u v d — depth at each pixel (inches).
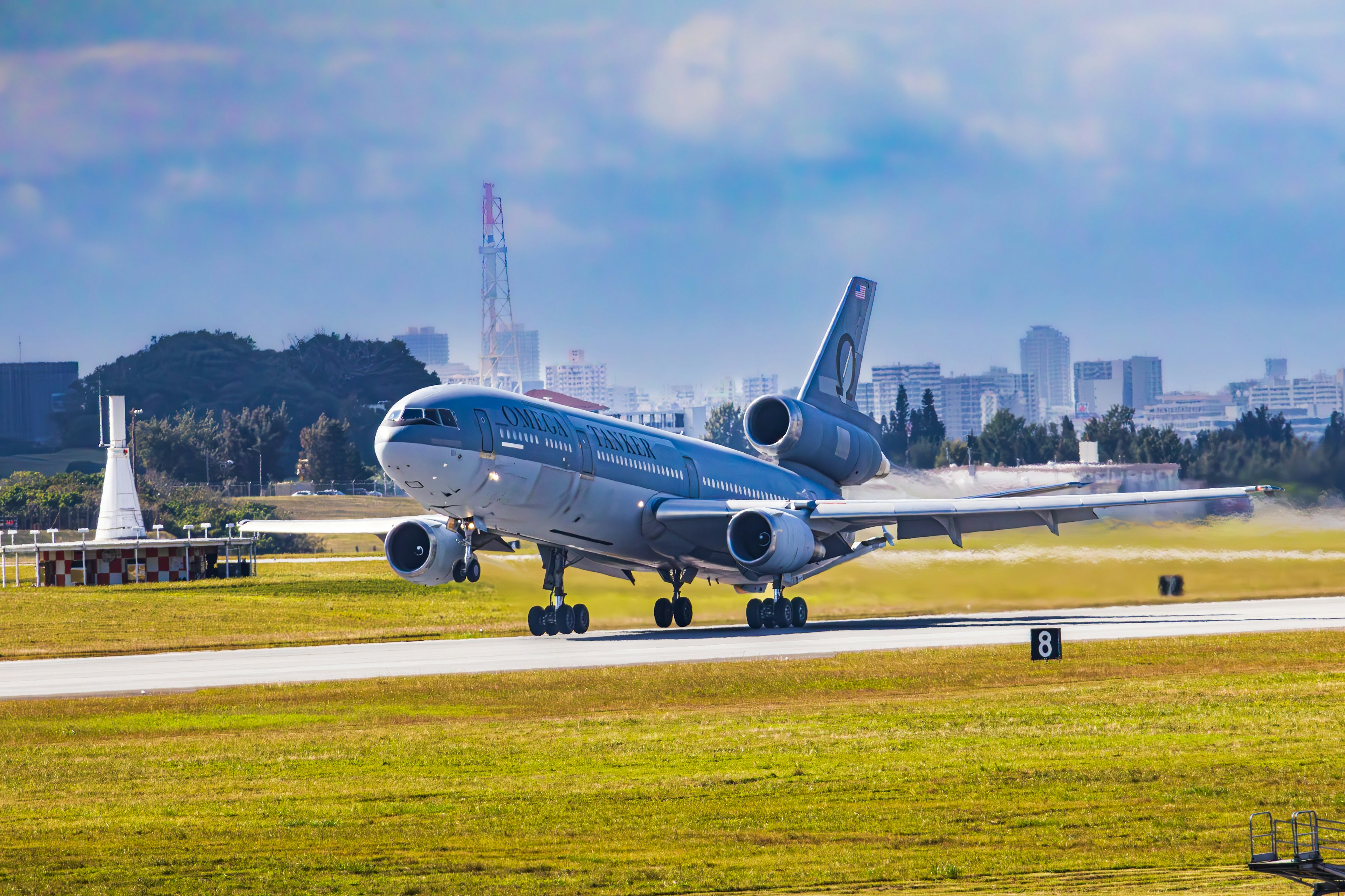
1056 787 2603.3
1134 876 2047.2
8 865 2153.1
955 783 2642.7
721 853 2199.8
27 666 5073.8
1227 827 2313.0
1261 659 4571.9
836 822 2374.5
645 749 3011.8
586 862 2148.1
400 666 4736.7
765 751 2974.9
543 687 4062.5
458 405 5300.2
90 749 3139.8
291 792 2625.5
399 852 2210.9
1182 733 3122.5
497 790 2623.0
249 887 2033.7
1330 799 2475.4
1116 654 4739.2
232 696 3988.7
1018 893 1963.6
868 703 3695.9
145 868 2127.2
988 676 4212.6
